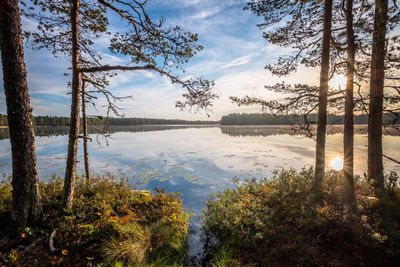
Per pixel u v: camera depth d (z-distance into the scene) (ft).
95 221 12.80
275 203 16.71
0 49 9.98
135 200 17.78
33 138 11.37
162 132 183.42
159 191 20.29
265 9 17.42
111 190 18.56
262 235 12.61
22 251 9.68
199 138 113.29
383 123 19.01
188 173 35.55
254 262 10.89
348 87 15.75
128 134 152.66
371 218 11.74
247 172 35.42
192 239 15.38
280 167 38.52
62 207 13.16
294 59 20.75
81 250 10.74
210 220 16.72
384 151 43.88
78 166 40.65
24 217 11.01
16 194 10.89
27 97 10.89
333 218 12.29
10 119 10.42
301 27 18.65
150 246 12.47
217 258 12.23
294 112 20.25
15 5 10.00
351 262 9.37
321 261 9.74
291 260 10.25
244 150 62.90
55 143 83.25
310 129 18.66
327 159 42.65
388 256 9.23
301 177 22.03
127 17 14.12
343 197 14.98
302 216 13.60
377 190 16.19
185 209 21.01
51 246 10.13
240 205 17.21
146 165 42.39
